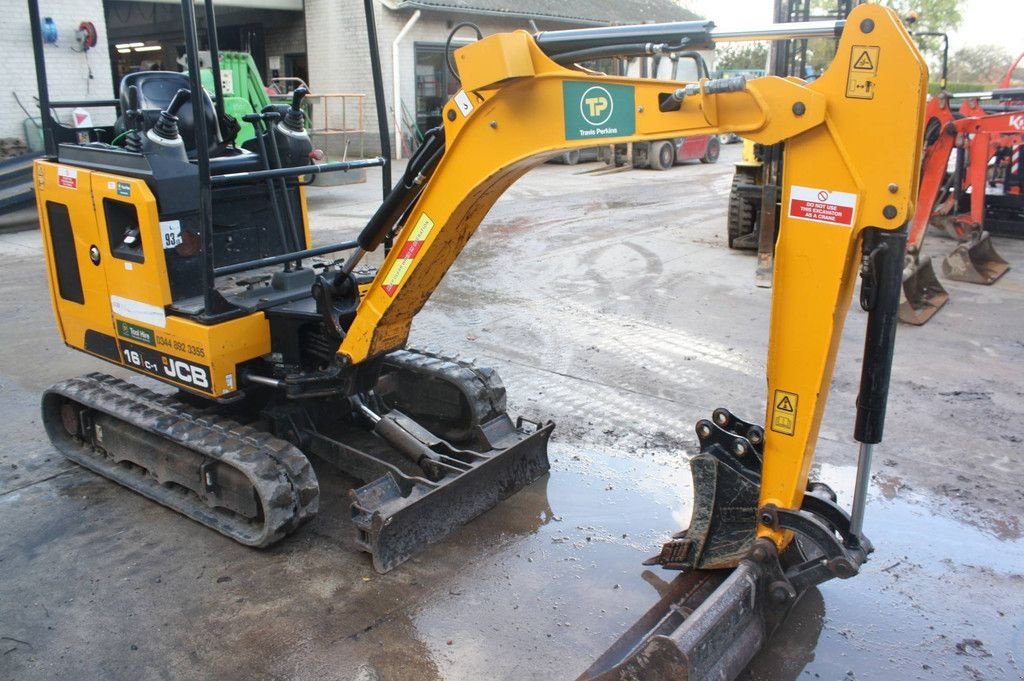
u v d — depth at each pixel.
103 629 3.09
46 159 4.25
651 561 3.41
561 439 4.66
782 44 8.73
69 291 4.30
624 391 5.33
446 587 3.35
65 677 2.84
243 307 3.73
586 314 6.94
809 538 2.73
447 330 6.52
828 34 2.42
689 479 4.23
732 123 2.55
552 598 3.28
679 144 18.23
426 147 3.27
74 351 6.09
